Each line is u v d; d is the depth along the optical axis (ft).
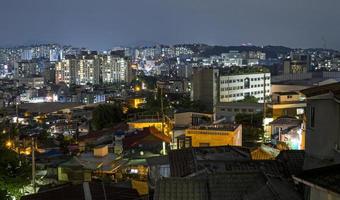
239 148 80.69
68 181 108.58
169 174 69.82
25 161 115.75
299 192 45.55
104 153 125.18
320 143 45.16
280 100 243.40
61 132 242.99
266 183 47.03
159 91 326.24
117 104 306.96
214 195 48.24
